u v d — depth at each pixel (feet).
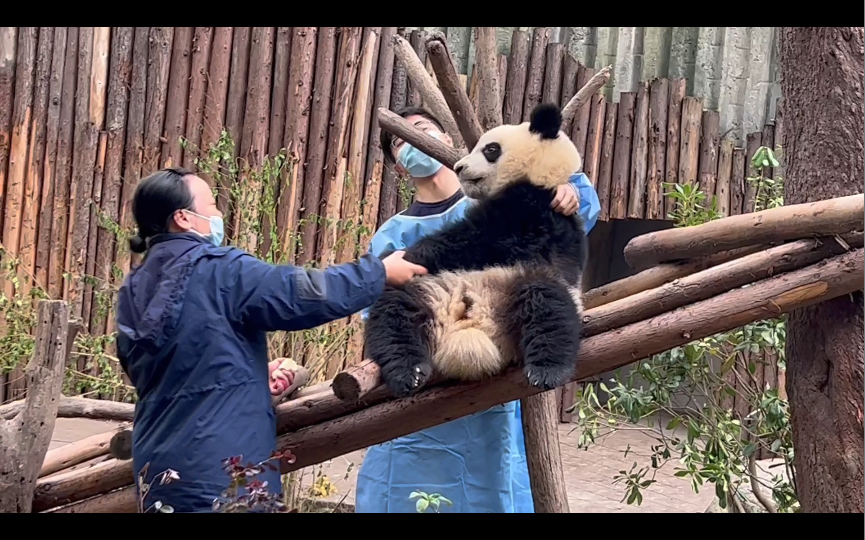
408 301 9.00
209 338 7.89
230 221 21.24
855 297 8.87
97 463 11.03
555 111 10.11
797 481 9.55
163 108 22.27
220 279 7.99
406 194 21.53
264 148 22.03
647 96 22.09
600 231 25.07
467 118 10.71
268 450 8.20
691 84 22.89
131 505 9.66
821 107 9.50
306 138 22.04
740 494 12.67
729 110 22.49
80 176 22.30
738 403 16.76
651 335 8.63
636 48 23.07
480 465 10.98
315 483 15.29
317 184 22.02
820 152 9.50
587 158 22.35
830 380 9.03
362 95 21.93
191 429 7.82
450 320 9.07
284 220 21.67
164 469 7.89
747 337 11.87
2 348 19.06
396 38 12.26
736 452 12.46
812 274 8.33
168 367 7.97
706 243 9.32
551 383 8.18
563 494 10.46
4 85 22.22
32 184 22.41
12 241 22.40
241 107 22.12
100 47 22.18
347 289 7.99
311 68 21.99
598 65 22.99
